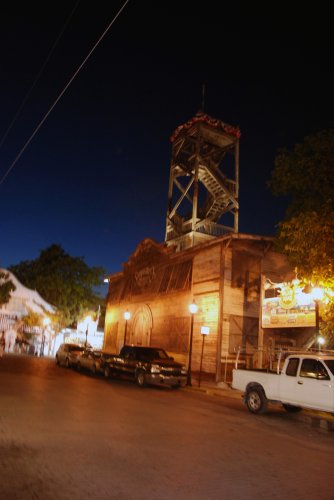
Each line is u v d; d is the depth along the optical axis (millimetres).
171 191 40812
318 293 15445
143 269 35594
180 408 13594
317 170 16562
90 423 9742
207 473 6535
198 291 26891
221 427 10633
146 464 6762
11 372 21406
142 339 33500
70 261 47719
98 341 50156
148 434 9047
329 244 14898
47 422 9500
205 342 25203
